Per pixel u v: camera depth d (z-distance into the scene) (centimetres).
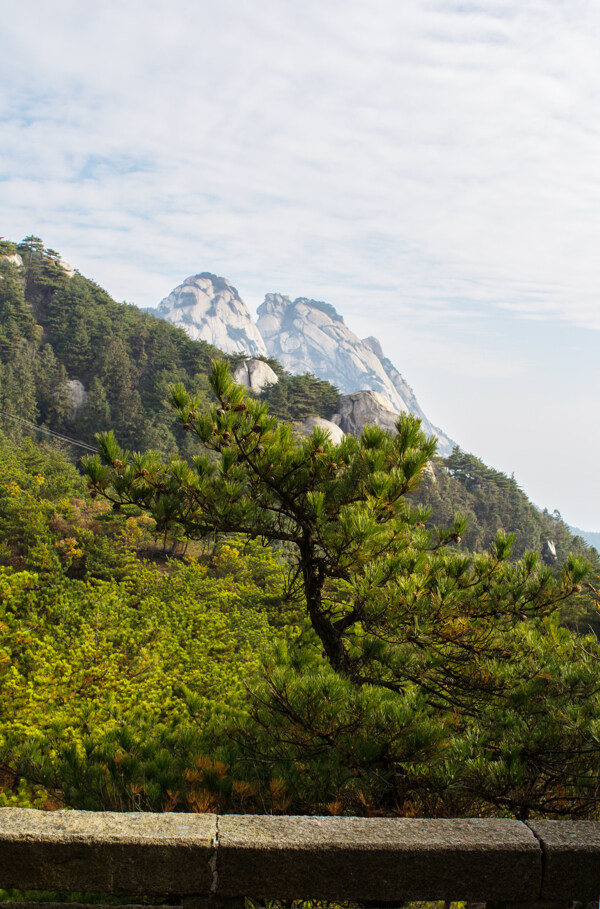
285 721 495
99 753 488
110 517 3853
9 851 253
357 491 672
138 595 2220
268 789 458
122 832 258
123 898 390
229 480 665
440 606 570
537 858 263
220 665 1378
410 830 271
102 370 10725
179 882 254
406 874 259
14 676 998
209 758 463
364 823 276
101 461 679
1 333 10538
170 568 3544
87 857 253
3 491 4006
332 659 670
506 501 11406
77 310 11919
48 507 3791
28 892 393
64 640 1260
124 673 1198
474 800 454
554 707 517
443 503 9444
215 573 3306
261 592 2700
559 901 264
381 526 614
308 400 10606
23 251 13862
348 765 460
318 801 460
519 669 584
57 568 2947
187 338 12681
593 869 263
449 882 260
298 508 688
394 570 584
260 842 256
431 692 624
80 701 966
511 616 634
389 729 452
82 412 10044
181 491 678
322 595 704
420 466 638
